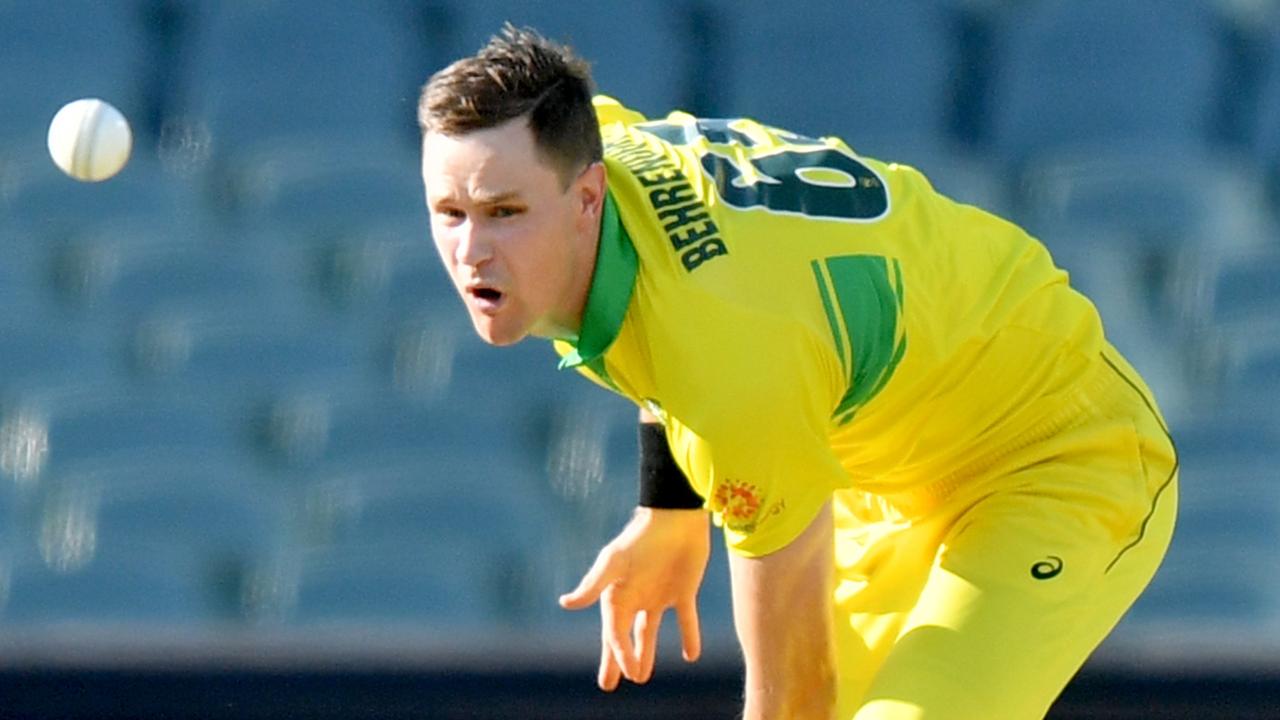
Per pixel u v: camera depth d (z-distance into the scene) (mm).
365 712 15203
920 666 11992
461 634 16266
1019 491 12797
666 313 10906
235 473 29500
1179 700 15062
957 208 12875
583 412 30391
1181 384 31266
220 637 15461
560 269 10836
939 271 12328
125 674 15156
